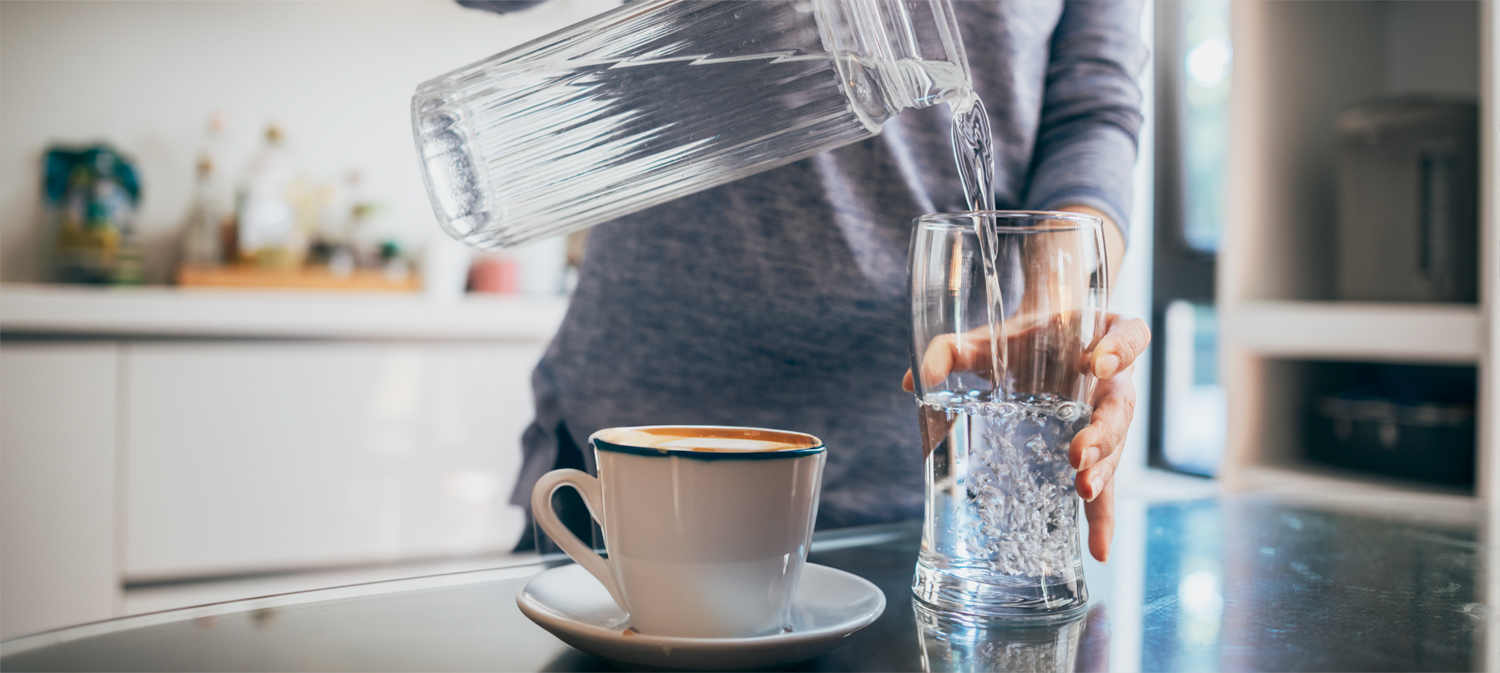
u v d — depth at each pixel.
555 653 0.36
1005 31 0.73
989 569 0.41
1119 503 0.70
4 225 1.83
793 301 0.75
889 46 0.49
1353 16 1.61
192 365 1.58
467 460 1.76
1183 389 2.11
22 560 1.50
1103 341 0.40
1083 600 0.42
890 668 0.34
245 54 1.98
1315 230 1.60
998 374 0.40
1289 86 1.55
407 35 2.08
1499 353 1.20
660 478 0.35
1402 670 0.35
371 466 1.69
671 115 0.53
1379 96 1.65
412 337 1.73
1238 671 0.34
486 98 0.54
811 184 0.71
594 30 0.54
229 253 1.90
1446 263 1.31
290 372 1.63
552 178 0.55
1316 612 0.42
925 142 0.75
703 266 0.75
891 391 0.78
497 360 1.77
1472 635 0.39
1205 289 2.06
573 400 0.80
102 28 1.88
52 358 1.49
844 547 0.56
